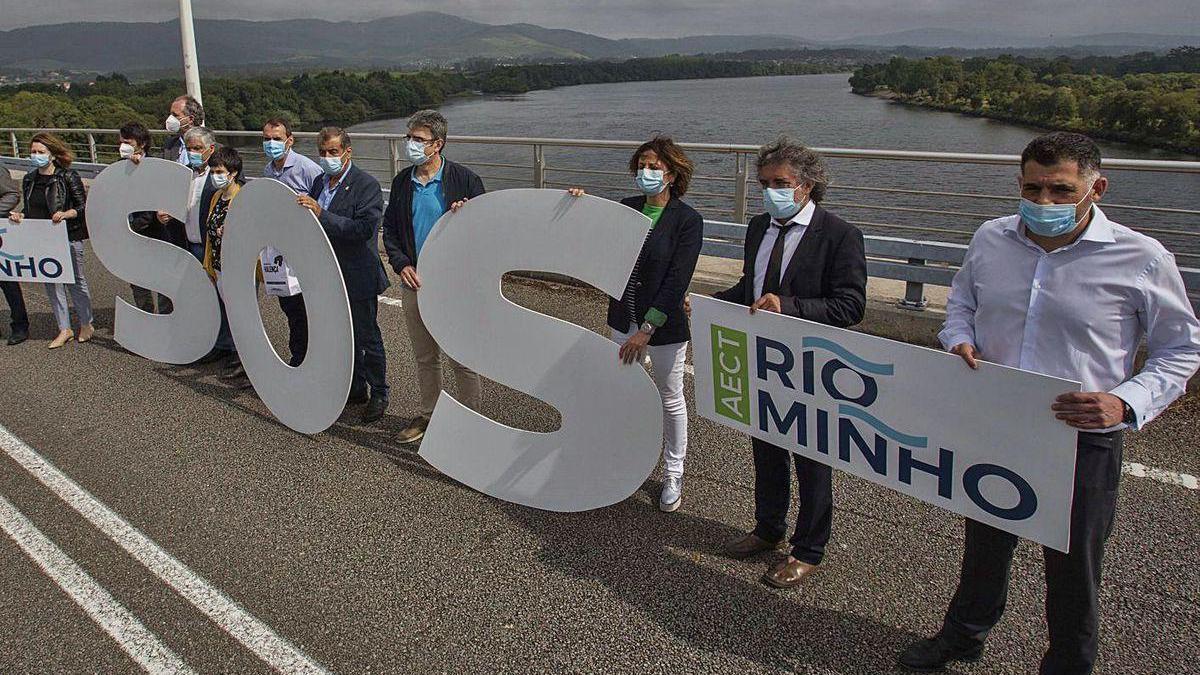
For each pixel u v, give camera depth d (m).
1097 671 2.39
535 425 4.29
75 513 3.48
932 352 2.21
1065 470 1.98
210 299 4.91
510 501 3.51
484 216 3.34
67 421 4.45
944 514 3.28
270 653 2.59
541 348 3.34
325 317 3.87
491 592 2.87
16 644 2.67
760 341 2.67
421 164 3.77
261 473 3.81
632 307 3.18
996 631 2.57
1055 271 1.98
